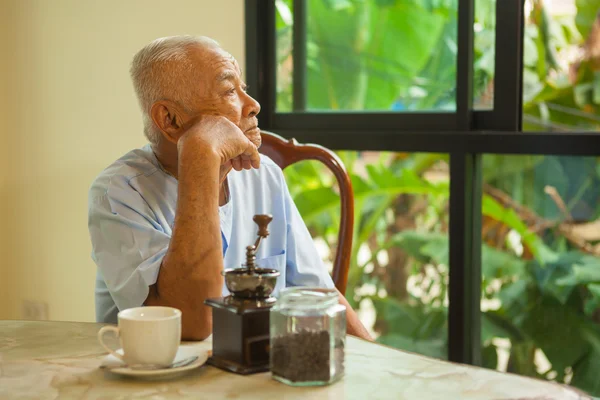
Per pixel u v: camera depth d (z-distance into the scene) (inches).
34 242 114.7
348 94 93.6
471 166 84.0
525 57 81.9
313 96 96.0
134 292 49.1
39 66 111.4
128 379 36.5
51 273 113.5
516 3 79.2
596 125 80.6
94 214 55.0
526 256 85.2
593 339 83.2
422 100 88.4
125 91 102.1
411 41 88.6
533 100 82.4
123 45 102.2
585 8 79.8
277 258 63.1
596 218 81.2
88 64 105.8
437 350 91.4
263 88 97.3
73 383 35.9
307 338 35.2
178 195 48.2
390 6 89.7
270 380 36.3
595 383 83.4
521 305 86.1
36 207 113.7
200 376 37.0
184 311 45.9
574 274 83.2
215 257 46.8
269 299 38.6
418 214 90.7
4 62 114.5
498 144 79.9
